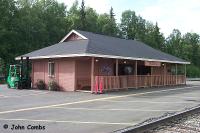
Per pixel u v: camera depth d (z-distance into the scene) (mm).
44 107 16734
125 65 32969
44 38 61844
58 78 28938
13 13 58500
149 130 11016
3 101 19547
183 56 90062
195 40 100625
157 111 15305
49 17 67812
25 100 20125
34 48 58500
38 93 25297
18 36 56969
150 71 36844
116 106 17219
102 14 95812
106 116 13758
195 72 78625
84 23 79438
